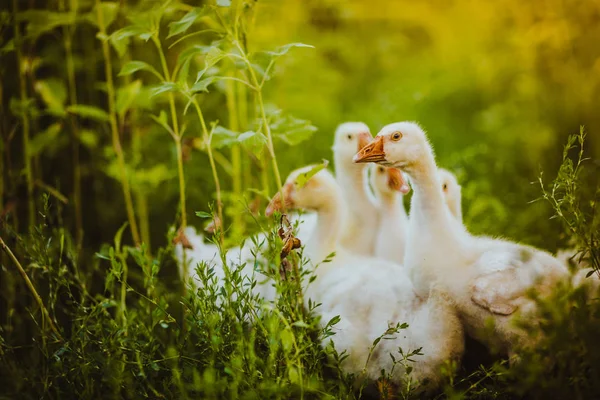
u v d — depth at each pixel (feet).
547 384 13.99
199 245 22.16
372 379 17.63
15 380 17.49
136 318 17.85
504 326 16.10
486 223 24.70
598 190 16.53
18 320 20.24
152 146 28.68
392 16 51.72
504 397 15.39
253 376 14.37
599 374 14.07
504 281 16.29
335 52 40.88
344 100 44.21
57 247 21.29
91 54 26.20
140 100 21.89
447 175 20.95
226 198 24.63
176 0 20.10
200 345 16.34
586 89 34.27
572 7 33.53
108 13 21.02
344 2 34.22
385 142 17.58
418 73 49.44
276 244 15.46
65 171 25.98
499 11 41.45
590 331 14.08
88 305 21.36
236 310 15.66
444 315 16.97
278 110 18.79
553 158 32.04
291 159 32.04
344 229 22.40
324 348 16.49
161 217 28.02
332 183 19.88
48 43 25.08
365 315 17.97
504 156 33.24
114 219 27.17
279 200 19.69
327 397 14.61
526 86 37.93
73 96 23.80
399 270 19.19
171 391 16.17
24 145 21.77
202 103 27.09
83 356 16.26
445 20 56.03
